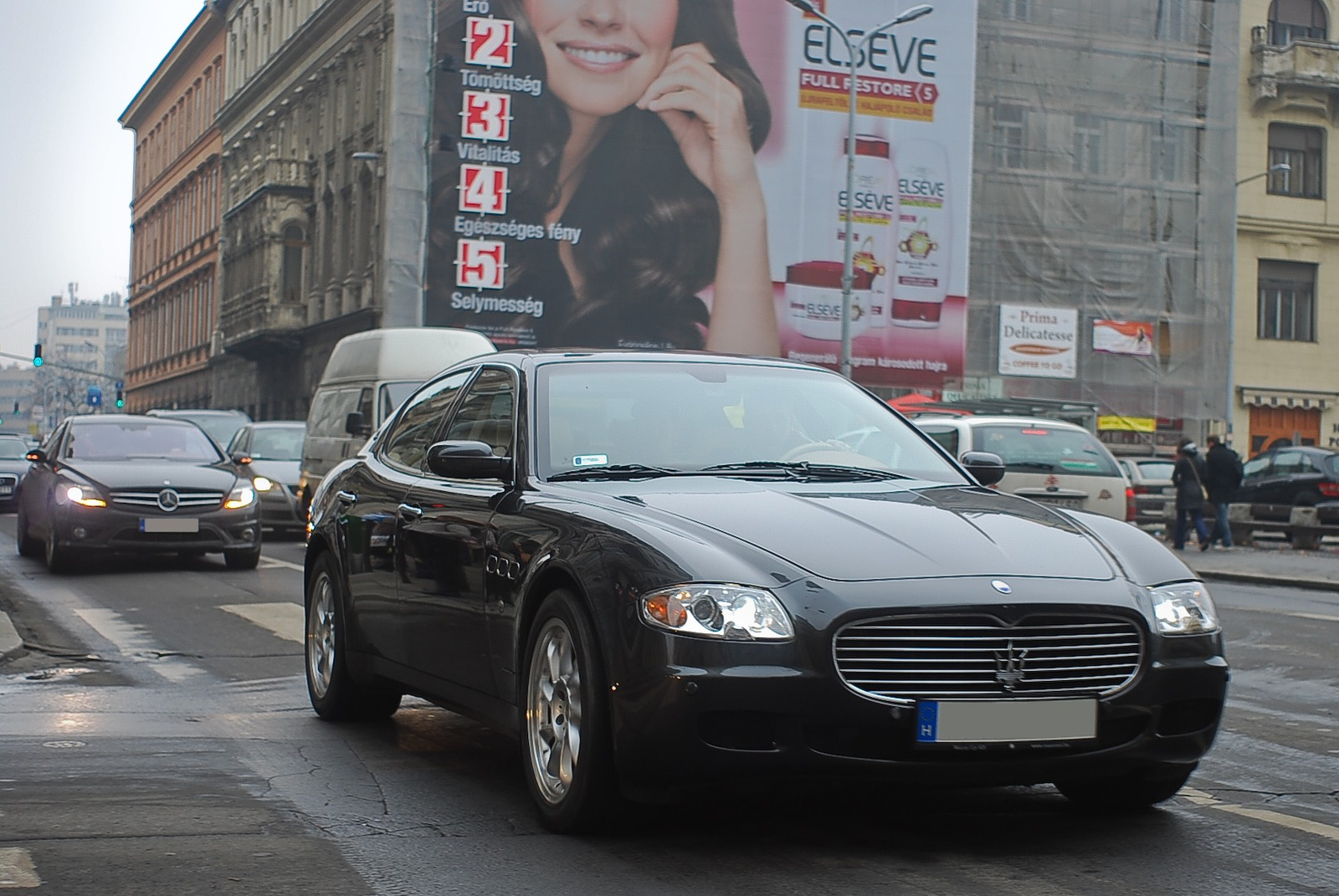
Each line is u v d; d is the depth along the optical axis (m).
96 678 11.63
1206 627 6.58
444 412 8.84
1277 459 36.56
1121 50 57.47
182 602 17.28
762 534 6.45
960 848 6.44
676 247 51.34
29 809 7.02
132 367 114.06
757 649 5.95
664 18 51.28
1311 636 15.63
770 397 8.30
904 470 8.00
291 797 7.38
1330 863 6.27
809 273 52.72
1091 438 21.20
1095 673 6.25
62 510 20.42
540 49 50.12
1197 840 6.63
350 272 62.16
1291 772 8.34
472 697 7.58
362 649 9.06
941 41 54.62
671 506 6.79
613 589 6.26
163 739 8.98
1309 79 60.81
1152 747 6.36
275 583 19.55
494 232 49.75
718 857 6.25
